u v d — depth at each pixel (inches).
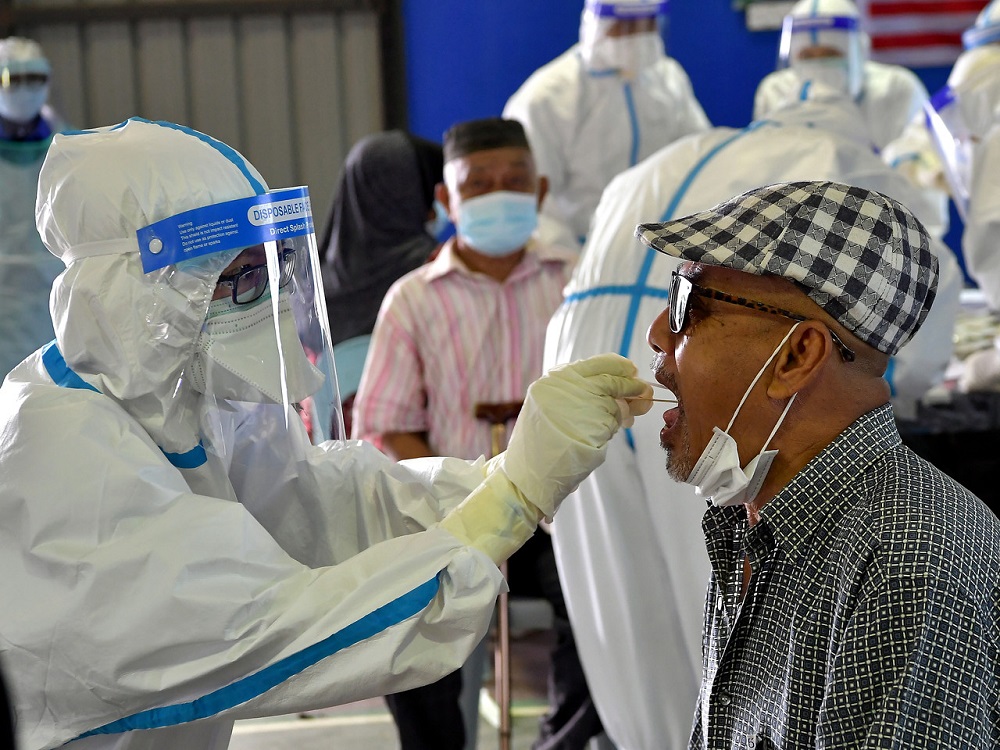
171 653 50.6
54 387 53.9
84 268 54.1
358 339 123.5
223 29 227.3
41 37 226.2
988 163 133.2
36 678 50.3
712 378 51.1
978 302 169.2
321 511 65.9
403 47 229.6
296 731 131.6
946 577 43.2
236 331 56.2
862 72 155.2
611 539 89.8
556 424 57.4
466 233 111.3
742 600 52.4
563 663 109.0
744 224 49.4
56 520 50.8
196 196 54.0
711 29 228.8
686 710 91.7
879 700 43.1
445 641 53.2
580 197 171.9
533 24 229.6
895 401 112.3
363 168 129.3
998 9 156.3
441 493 65.0
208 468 59.4
